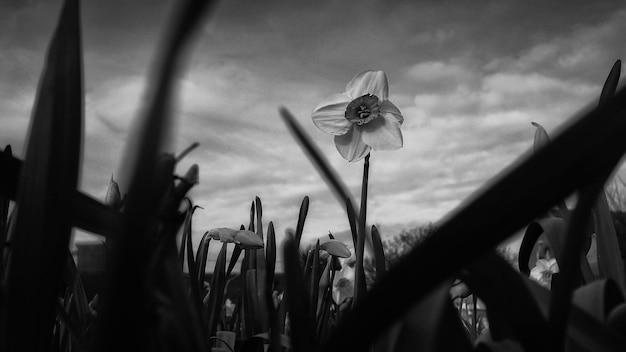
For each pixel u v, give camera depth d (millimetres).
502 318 148
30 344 108
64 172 112
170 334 93
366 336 86
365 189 308
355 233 313
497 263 108
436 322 111
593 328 121
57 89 113
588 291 145
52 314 111
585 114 77
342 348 87
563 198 76
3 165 118
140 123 55
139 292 79
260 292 413
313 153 109
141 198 69
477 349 142
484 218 78
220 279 397
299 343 109
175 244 109
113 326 80
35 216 111
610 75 213
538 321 105
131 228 72
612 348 120
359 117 421
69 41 114
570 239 99
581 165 75
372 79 435
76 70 114
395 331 146
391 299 83
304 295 111
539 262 624
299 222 390
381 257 211
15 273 109
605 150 74
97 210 118
